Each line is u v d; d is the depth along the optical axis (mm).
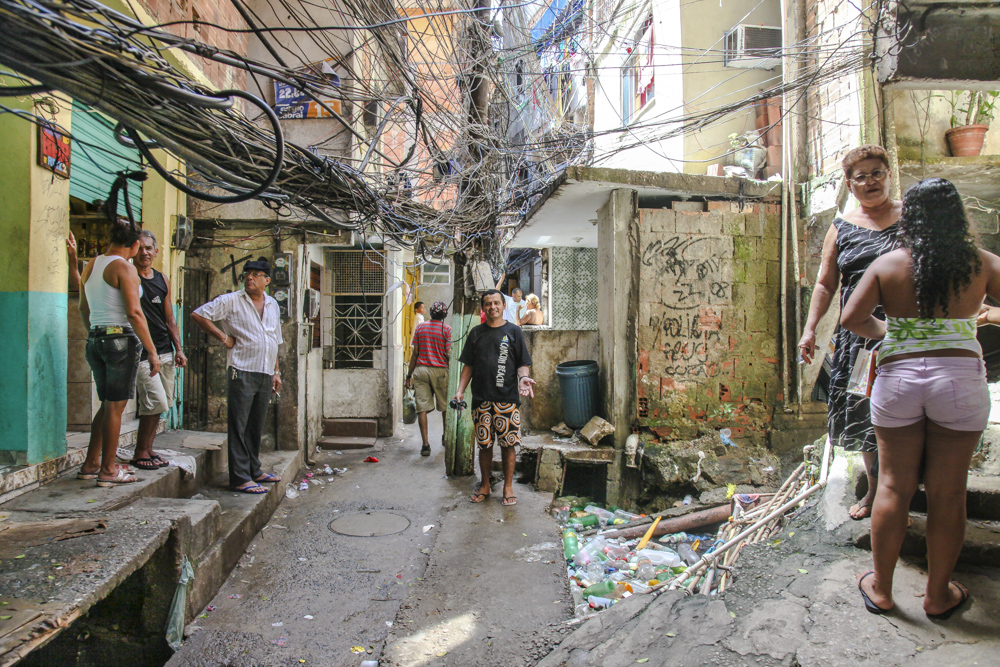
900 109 5461
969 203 6062
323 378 8172
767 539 3342
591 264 10570
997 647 2221
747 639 2480
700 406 6570
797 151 6527
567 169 5996
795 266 6516
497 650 2949
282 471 5750
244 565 4234
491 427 5281
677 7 8000
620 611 2984
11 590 2477
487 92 6117
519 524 4688
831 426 3135
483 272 6508
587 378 6680
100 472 3881
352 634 3393
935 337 2238
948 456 2254
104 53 2066
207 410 6711
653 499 6285
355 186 4086
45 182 3936
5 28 1808
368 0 4258
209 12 6242
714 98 7633
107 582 2574
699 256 6555
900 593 2533
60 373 4086
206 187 6492
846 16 5727
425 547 4609
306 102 6879
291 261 6668
